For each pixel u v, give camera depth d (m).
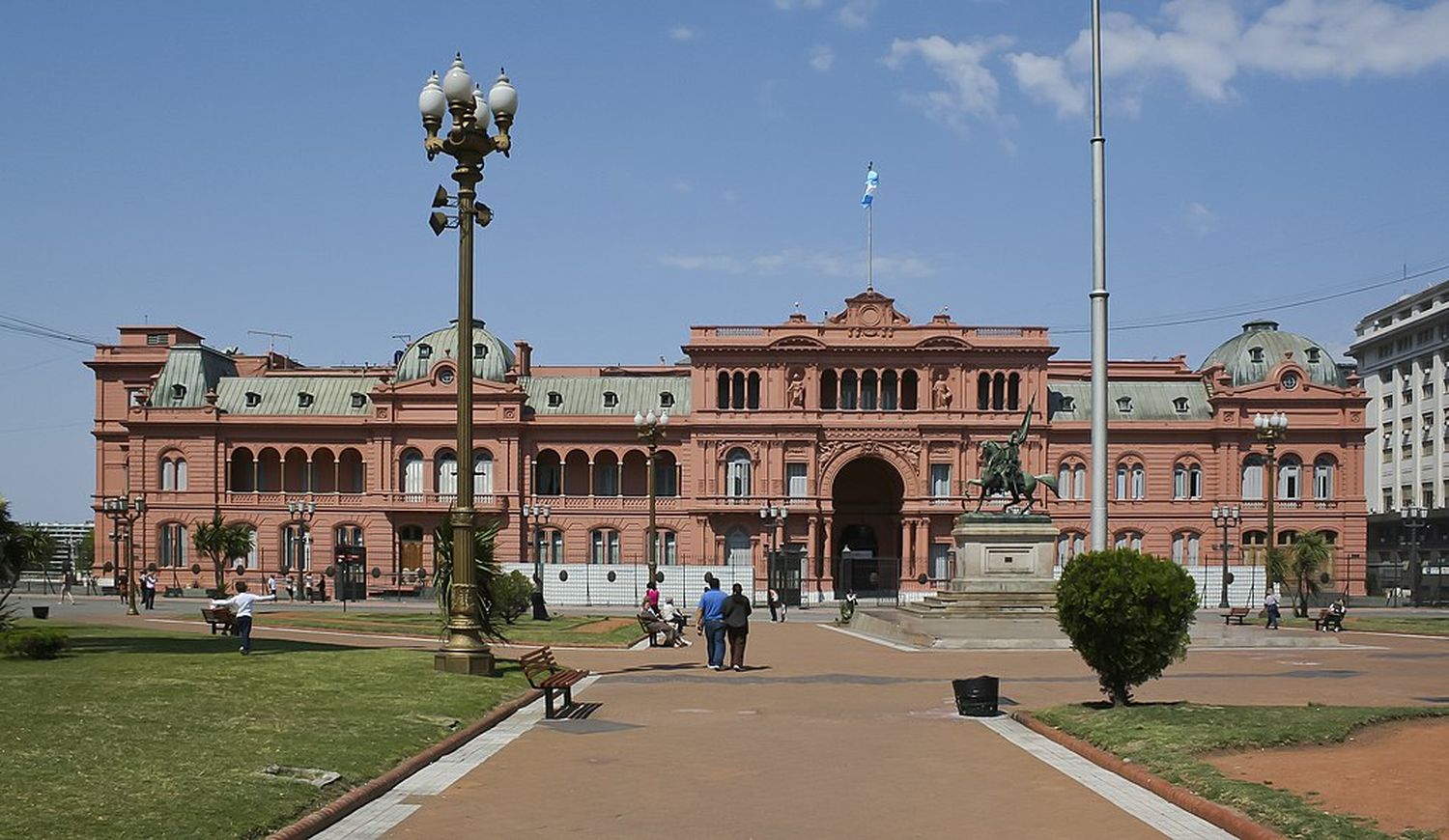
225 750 19.95
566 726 26.34
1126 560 26.73
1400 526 138.62
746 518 120.56
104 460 133.62
